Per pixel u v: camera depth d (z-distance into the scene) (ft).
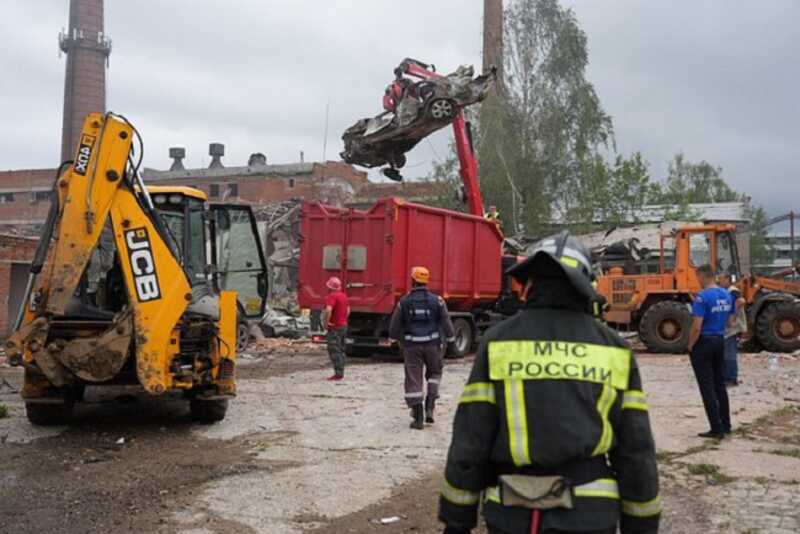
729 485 22.09
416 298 30.12
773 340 60.03
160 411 33.81
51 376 27.61
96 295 30.96
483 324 63.46
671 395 38.01
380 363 53.88
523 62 133.90
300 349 64.59
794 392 39.09
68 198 27.35
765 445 27.02
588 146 133.18
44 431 29.40
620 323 66.03
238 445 27.17
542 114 131.75
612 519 8.75
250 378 44.86
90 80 189.06
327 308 44.34
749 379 44.27
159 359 27.71
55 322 28.07
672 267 73.77
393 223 51.96
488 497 9.18
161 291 27.89
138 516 19.25
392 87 60.08
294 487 21.84
